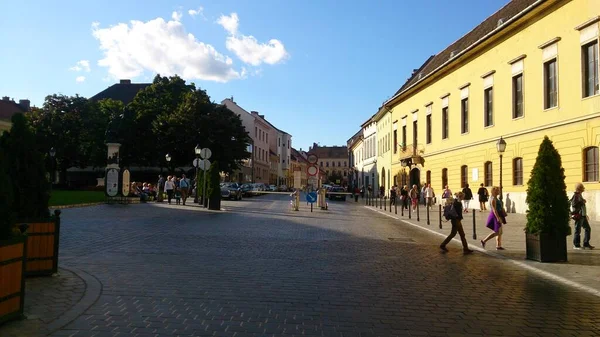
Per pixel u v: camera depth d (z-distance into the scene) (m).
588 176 22.12
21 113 8.56
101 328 5.63
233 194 42.59
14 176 8.19
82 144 60.50
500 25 28.92
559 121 23.92
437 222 22.72
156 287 7.80
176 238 14.23
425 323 6.17
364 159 76.19
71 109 60.44
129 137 56.94
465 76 34.38
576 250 13.34
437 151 39.50
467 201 30.44
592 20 21.66
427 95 41.97
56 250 8.45
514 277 9.48
